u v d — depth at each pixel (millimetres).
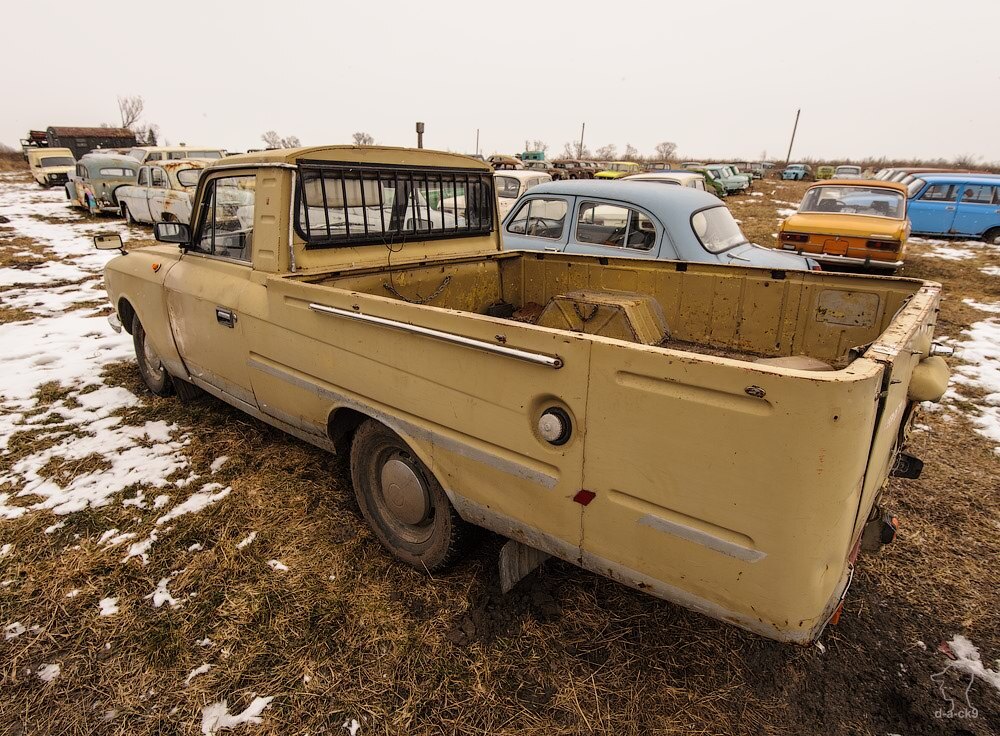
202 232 3525
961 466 3787
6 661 2189
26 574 2621
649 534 1771
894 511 3285
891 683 2188
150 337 4078
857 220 9422
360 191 3209
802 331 3014
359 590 2562
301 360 2840
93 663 2184
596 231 5980
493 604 2482
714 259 5418
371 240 3324
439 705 2037
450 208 3787
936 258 12195
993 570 2820
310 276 2959
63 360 5250
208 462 3562
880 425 1605
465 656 2230
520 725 1972
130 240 11867
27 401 4383
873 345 1666
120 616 2396
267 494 3244
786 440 1450
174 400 4422
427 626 2367
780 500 1502
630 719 1998
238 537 2891
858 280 2799
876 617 2512
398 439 2572
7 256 10078
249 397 3344
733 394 1498
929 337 2275
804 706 2076
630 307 3012
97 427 3986
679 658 2236
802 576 1552
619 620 2404
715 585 1689
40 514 3033
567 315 3156
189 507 3117
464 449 2207
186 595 2516
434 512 2607
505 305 4090
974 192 14062
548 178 12922
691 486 1641
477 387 2086
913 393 2055
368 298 2373
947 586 2703
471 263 3844
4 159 43688
